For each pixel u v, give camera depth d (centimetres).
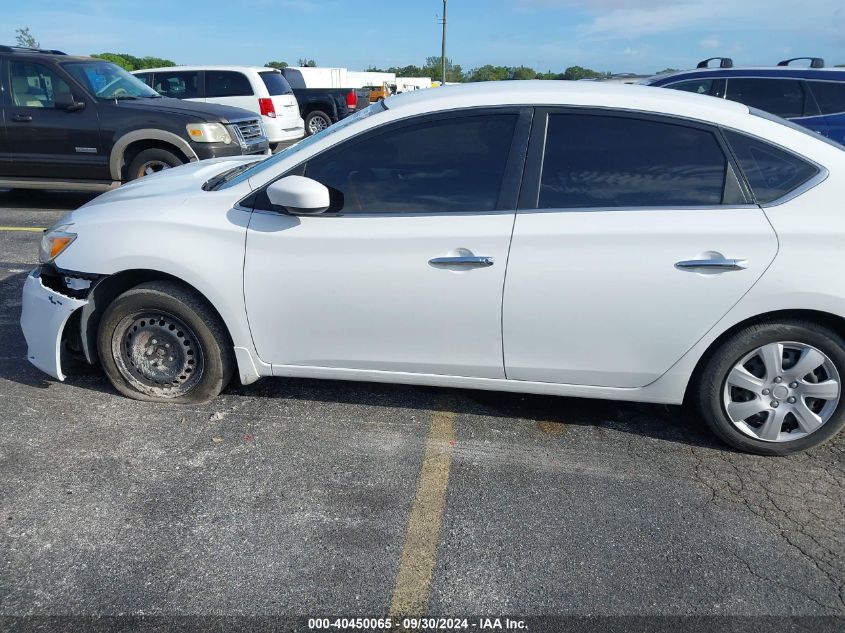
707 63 874
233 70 1174
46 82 727
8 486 270
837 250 261
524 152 282
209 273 301
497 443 311
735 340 281
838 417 284
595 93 288
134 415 327
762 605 219
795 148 273
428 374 308
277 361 318
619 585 227
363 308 295
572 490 277
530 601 219
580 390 301
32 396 342
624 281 272
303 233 292
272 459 294
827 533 253
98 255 310
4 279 519
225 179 337
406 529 252
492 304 284
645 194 275
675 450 308
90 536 244
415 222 285
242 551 238
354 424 325
